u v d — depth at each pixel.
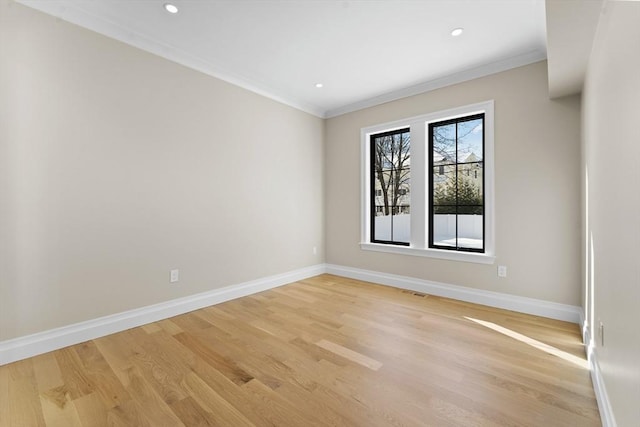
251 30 2.45
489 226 3.02
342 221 4.37
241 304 3.12
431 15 2.24
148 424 1.39
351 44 2.65
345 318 2.70
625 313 1.10
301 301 3.21
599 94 1.59
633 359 0.99
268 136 3.72
